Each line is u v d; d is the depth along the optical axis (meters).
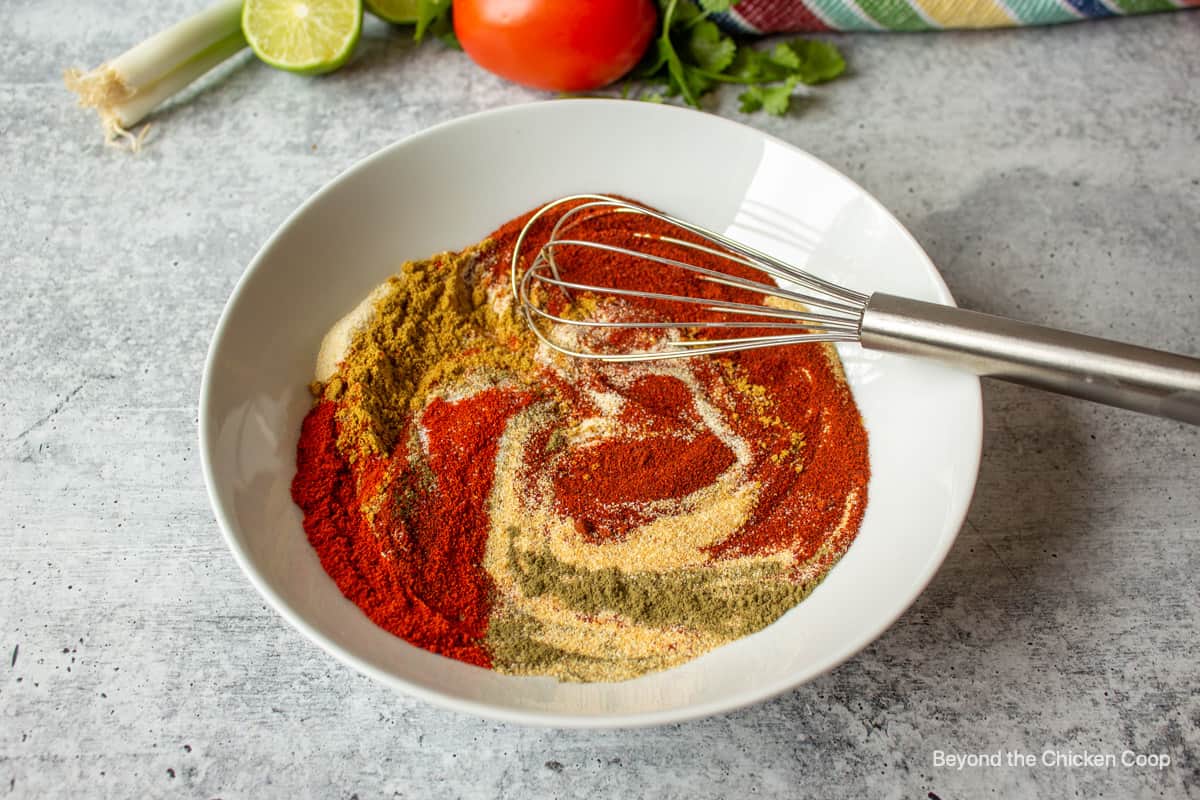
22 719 0.35
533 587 0.35
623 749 0.34
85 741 0.34
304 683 0.35
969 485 0.34
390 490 0.36
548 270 0.40
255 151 0.46
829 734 0.34
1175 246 0.43
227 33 0.47
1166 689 0.35
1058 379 0.33
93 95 0.44
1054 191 0.44
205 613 0.36
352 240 0.40
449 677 0.32
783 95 0.45
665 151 0.42
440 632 0.33
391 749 0.34
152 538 0.38
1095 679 0.35
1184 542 0.37
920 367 0.37
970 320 0.33
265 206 0.45
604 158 0.42
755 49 0.48
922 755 0.34
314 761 0.34
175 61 0.46
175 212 0.44
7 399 0.40
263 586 0.32
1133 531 0.37
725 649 0.33
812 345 0.39
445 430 0.37
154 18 0.49
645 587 0.35
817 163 0.40
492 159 0.42
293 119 0.47
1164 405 0.32
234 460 0.35
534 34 0.43
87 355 0.41
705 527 0.36
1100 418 0.39
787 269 0.36
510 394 0.38
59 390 0.41
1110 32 0.47
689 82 0.46
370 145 0.46
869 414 0.37
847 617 0.33
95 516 0.38
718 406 0.38
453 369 0.38
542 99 0.47
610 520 0.36
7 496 0.38
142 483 0.39
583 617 0.34
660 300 0.40
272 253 0.38
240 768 0.34
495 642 0.34
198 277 0.43
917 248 0.38
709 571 0.35
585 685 0.33
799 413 0.38
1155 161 0.45
